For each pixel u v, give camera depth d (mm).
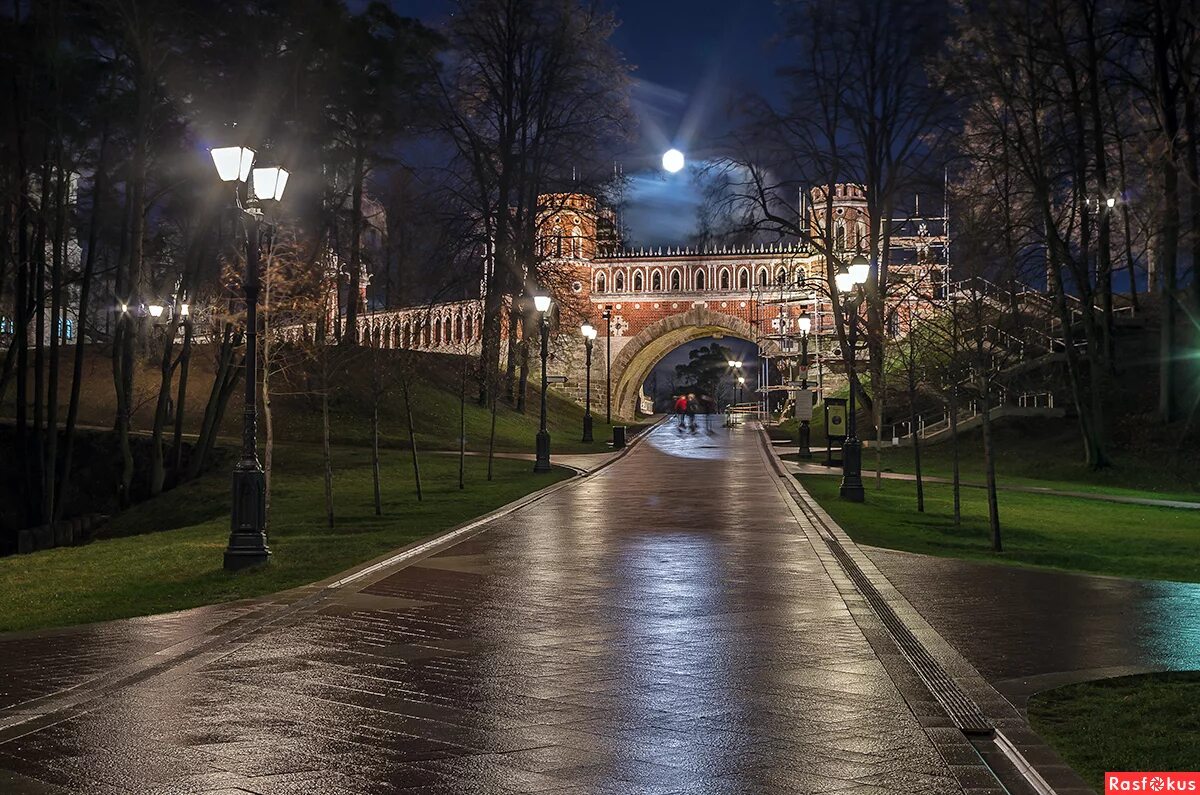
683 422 73562
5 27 32281
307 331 30859
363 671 9273
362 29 42000
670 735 7406
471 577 14586
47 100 33719
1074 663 9609
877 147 45750
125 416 38438
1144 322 56656
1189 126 41625
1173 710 8000
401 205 64562
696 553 17016
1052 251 43500
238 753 6996
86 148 37406
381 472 37125
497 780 6484
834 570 15227
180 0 34188
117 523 34812
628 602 12695
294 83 37250
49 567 17797
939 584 14195
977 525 24125
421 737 7355
